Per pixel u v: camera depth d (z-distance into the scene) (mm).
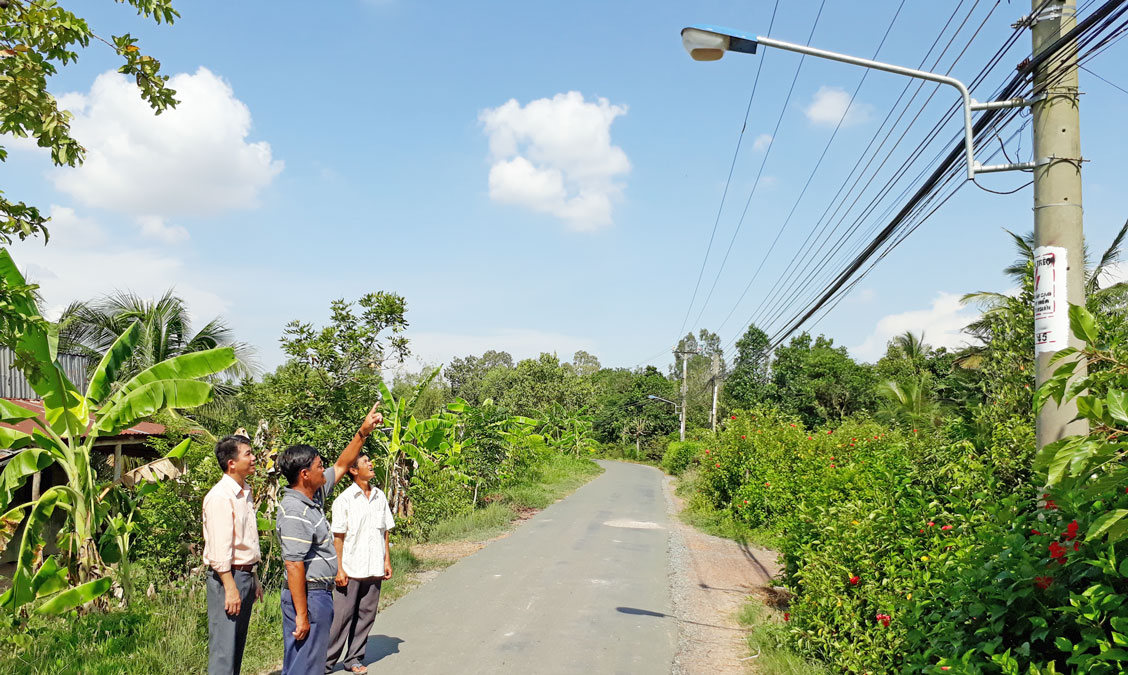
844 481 8492
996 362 6832
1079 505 3340
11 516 6762
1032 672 3010
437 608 7680
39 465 6969
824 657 5824
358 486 5699
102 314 18984
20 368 4629
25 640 5867
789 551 7164
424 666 5770
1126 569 2791
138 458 11727
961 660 3578
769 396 39656
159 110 5102
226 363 7699
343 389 9039
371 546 5602
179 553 8156
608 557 11164
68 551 7129
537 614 7516
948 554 4695
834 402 35500
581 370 70625
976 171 5145
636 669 5926
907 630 4883
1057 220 4805
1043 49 4988
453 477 15391
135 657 5570
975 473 5934
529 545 12148
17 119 4363
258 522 7910
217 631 4496
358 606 5598
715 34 5652
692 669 6004
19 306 4594
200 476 8141
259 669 5707
